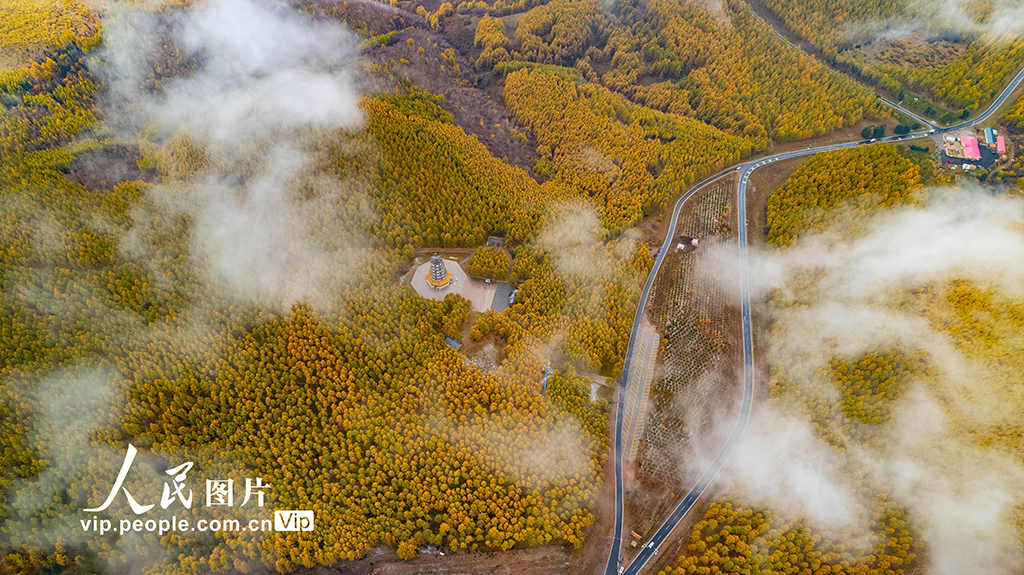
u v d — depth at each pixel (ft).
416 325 512.63
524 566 402.31
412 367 480.23
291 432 444.96
